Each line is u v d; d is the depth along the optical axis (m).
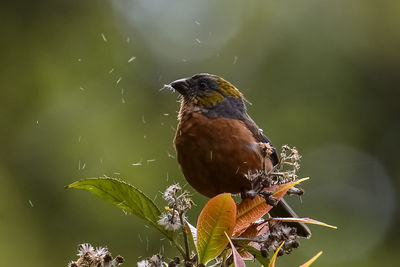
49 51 12.19
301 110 13.19
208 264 5.59
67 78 12.38
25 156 11.69
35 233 11.08
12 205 11.23
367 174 13.64
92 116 12.27
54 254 11.03
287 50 13.41
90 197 11.35
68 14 12.33
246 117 7.23
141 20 13.76
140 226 11.24
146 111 12.79
